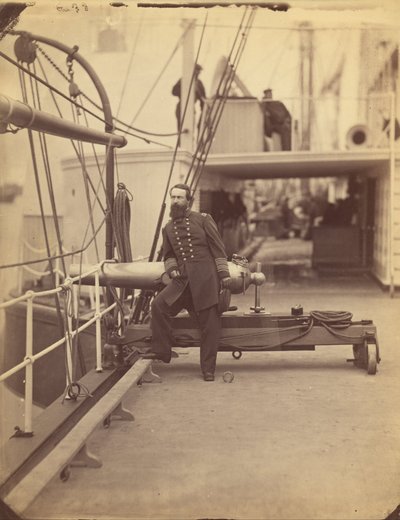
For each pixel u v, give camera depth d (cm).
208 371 547
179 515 294
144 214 932
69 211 950
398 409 455
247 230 1870
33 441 358
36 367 871
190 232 539
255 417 443
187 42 1077
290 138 1259
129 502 309
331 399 484
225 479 338
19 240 878
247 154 1138
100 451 381
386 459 363
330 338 560
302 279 1309
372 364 555
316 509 302
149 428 423
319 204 2317
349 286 1209
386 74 1030
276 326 560
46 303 874
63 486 331
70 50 534
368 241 1437
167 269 540
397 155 1123
